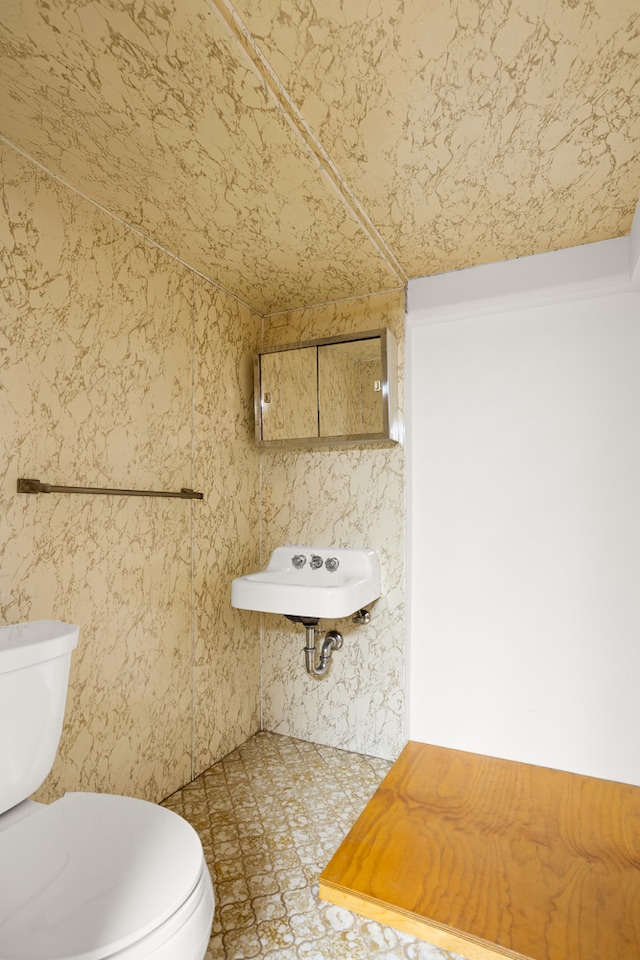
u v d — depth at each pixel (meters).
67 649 1.19
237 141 1.32
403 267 2.14
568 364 2.05
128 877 0.86
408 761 2.07
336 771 2.06
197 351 2.06
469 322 2.22
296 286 2.22
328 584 2.18
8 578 1.33
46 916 0.77
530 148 1.39
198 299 2.08
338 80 1.15
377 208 1.68
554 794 1.83
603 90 1.18
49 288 1.44
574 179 1.54
